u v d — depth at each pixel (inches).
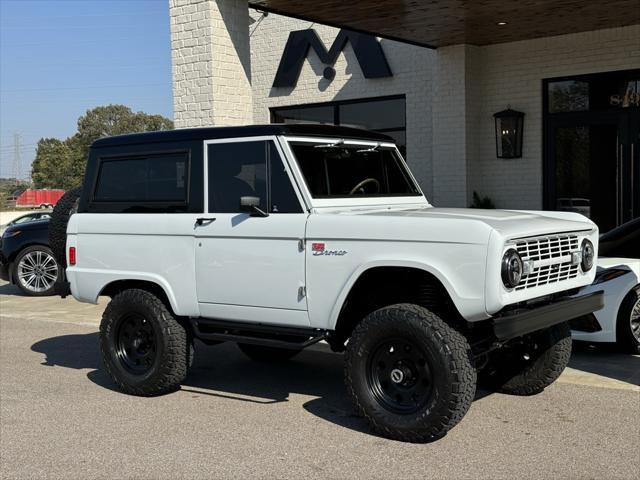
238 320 231.8
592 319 281.1
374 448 195.2
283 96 626.8
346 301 210.1
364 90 586.6
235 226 226.1
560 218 226.5
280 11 421.7
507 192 516.1
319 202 219.8
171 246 240.4
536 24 456.4
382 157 251.8
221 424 219.5
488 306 184.4
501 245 183.6
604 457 184.7
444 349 188.7
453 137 514.3
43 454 197.3
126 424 221.1
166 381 245.0
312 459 188.7
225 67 395.2
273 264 219.3
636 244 313.3
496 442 197.2
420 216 202.7
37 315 430.0
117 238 253.1
